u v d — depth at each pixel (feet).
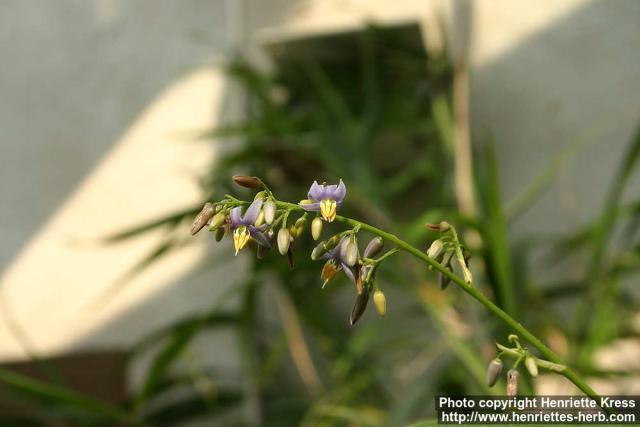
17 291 4.01
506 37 3.71
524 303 2.92
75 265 3.99
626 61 3.57
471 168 3.04
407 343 3.43
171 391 3.70
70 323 3.94
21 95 4.17
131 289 3.91
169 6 4.06
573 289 3.00
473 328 2.68
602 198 3.51
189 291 3.84
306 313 3.39
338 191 1.53
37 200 4.08
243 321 3.04
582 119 3.59
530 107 3.64
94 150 4.06
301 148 3.40
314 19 3.53
